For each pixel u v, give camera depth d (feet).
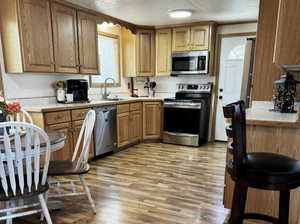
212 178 9.16
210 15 12.30
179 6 10.68
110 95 14.44
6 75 8.88
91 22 11.37
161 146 13.97
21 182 4.90
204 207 7.04
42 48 9.08
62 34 9.89
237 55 14.29
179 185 8.55
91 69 11.62
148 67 15.38
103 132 11.51
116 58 15.26
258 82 7.51
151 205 7.18
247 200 6.08
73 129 9.78
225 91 14.93
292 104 6.79
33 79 9.92
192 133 13.80
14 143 5.19
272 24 7.05
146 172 9.82
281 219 4.39
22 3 8.26
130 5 10.53
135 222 6.31
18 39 8.32
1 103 5.87
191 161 11.18
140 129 14.61
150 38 15.11
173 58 14.74
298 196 5.45
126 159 11.52
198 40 13.99
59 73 10.25
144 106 14.52
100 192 8.04
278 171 3.71
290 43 4.67
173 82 16.03
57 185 7.73
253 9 11.16
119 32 15.11
